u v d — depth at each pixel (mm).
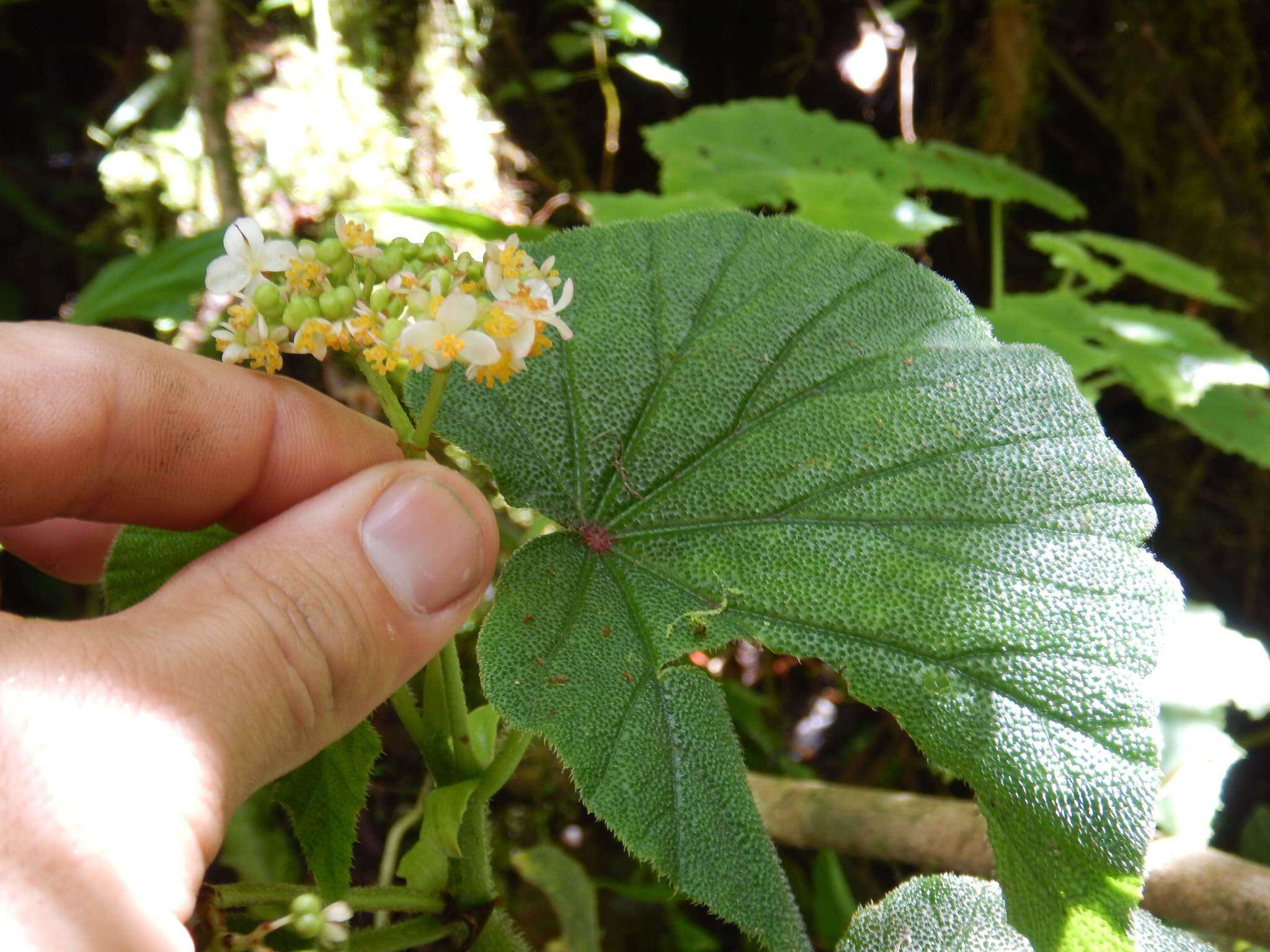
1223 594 409
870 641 137
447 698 153
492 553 139
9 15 403
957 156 356
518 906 300
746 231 167
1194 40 412
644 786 128
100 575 200
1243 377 291
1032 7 409
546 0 408
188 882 108
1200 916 198
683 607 142
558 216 398
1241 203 415
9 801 102
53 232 392
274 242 134
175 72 352
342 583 127
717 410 154
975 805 224
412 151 352
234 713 115
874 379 153
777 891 129
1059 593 136
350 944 146
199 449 158
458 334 125
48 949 98
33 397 145
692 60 448
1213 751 223
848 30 436
